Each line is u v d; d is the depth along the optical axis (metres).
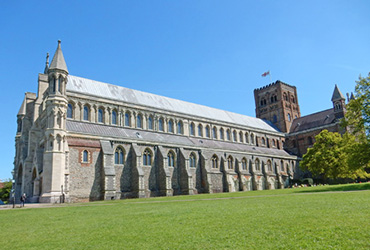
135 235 14.09
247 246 11.14
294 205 22.33
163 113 73.88
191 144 70.12
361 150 50.16
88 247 12.34
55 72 51.41
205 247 11.36
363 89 51.53
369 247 10.23
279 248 10.70
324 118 105.75
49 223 19.88
